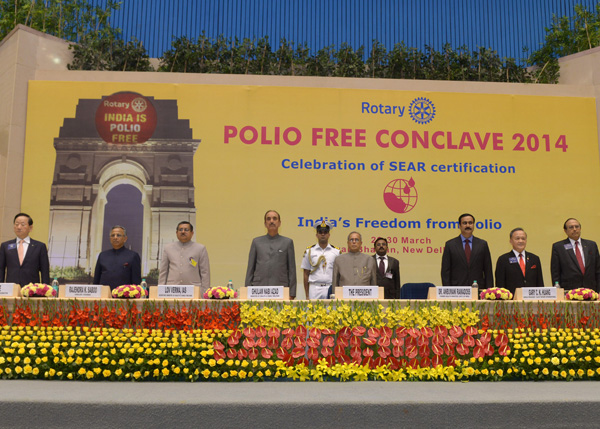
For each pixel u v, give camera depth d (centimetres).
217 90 828
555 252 573
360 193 821
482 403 322
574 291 428
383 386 369
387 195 822
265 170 817
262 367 393
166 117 820
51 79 828
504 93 861
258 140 822
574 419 325
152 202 802
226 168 814
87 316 401
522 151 843
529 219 830
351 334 402
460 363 402
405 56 1010
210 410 313
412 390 354
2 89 837
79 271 782
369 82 855
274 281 536
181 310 402
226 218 804
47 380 384
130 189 803
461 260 559
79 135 809
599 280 558
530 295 430
